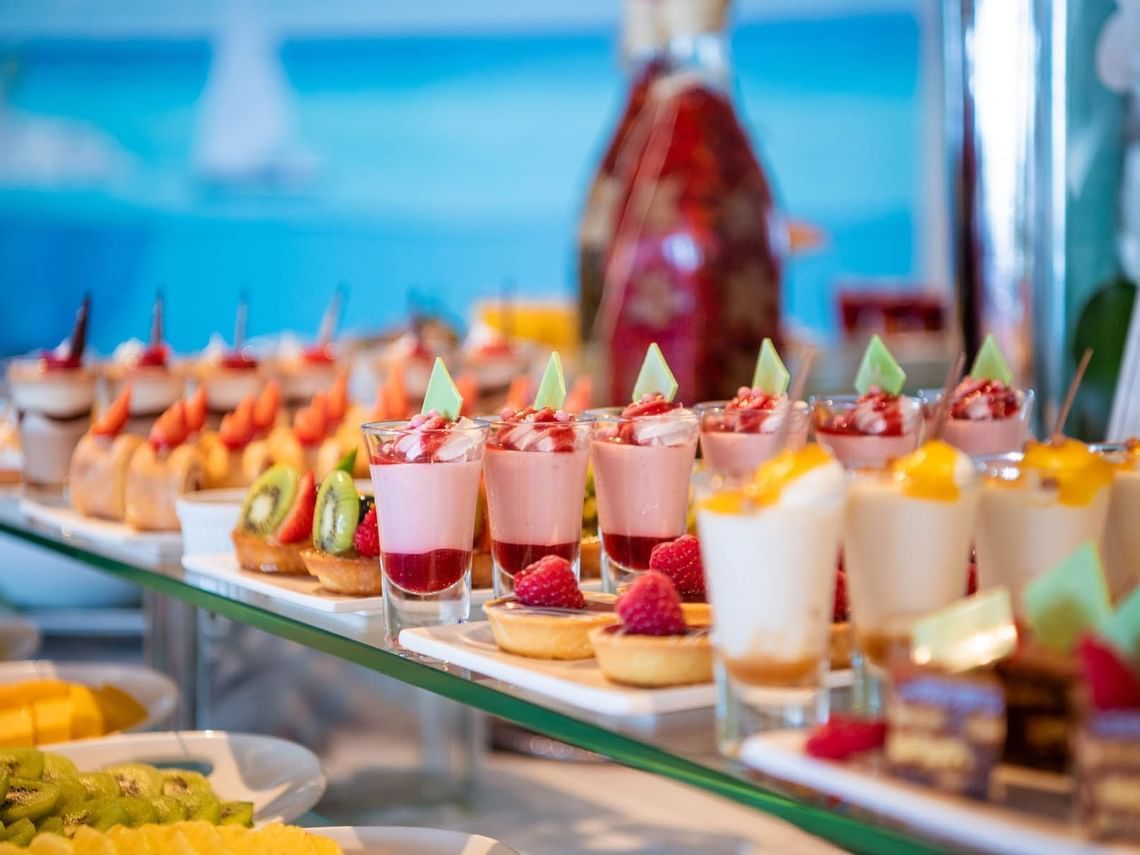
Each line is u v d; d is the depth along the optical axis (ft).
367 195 33.27
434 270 33.42
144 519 8.43
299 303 33.42
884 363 6.73
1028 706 3.92
